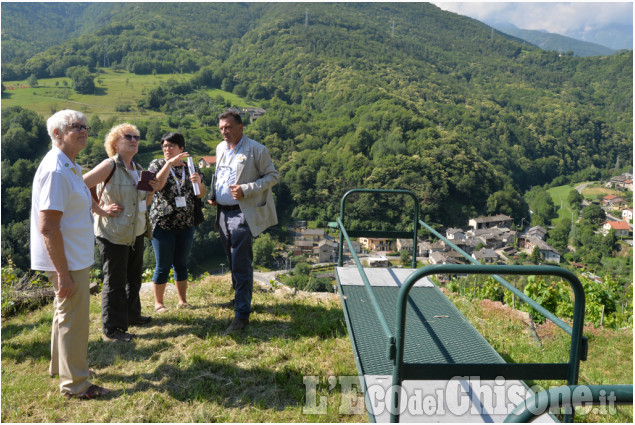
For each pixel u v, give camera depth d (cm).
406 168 8894
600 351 512
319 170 9350
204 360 360
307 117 13475
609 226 8675
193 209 448
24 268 4884
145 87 15188
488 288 661
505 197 9388
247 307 420
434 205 8481
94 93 14238
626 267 6944
